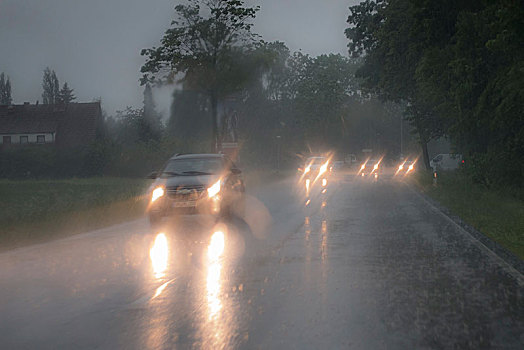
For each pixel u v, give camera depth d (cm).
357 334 540
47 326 587
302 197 2559
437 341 518
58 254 1075
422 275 820
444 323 575
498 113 2427
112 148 6150
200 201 1467
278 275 827
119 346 517
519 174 2659
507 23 2072
